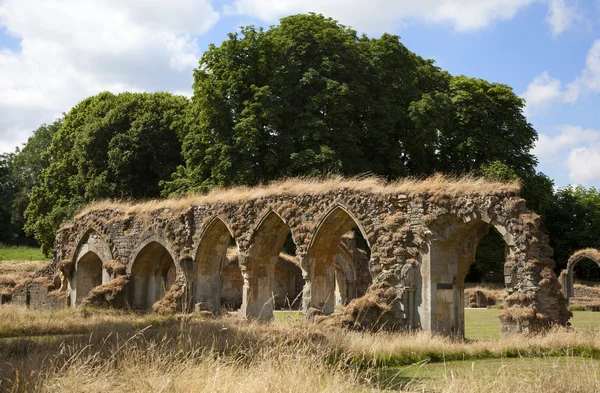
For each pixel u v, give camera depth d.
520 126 42.16
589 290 38.12
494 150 40.44
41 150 73.88
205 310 25.75
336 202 21.92
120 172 44.44
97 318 21.89
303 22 37.19
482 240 43.31
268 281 25.50
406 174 38.09
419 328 19.42
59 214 45.25
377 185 21.53
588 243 49.44
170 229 28.12
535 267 17.50
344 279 34.81
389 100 38.22
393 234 20.23
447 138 41.84
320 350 11.08
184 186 37.19
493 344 14.90
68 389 8.43
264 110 34.19
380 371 12.04
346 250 32.78
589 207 50.59
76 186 46.41
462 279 20.16
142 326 18.00
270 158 33.97
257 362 9.84
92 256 33.09
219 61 36.38
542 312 17.27
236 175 33.81
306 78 35.38
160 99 47.41
